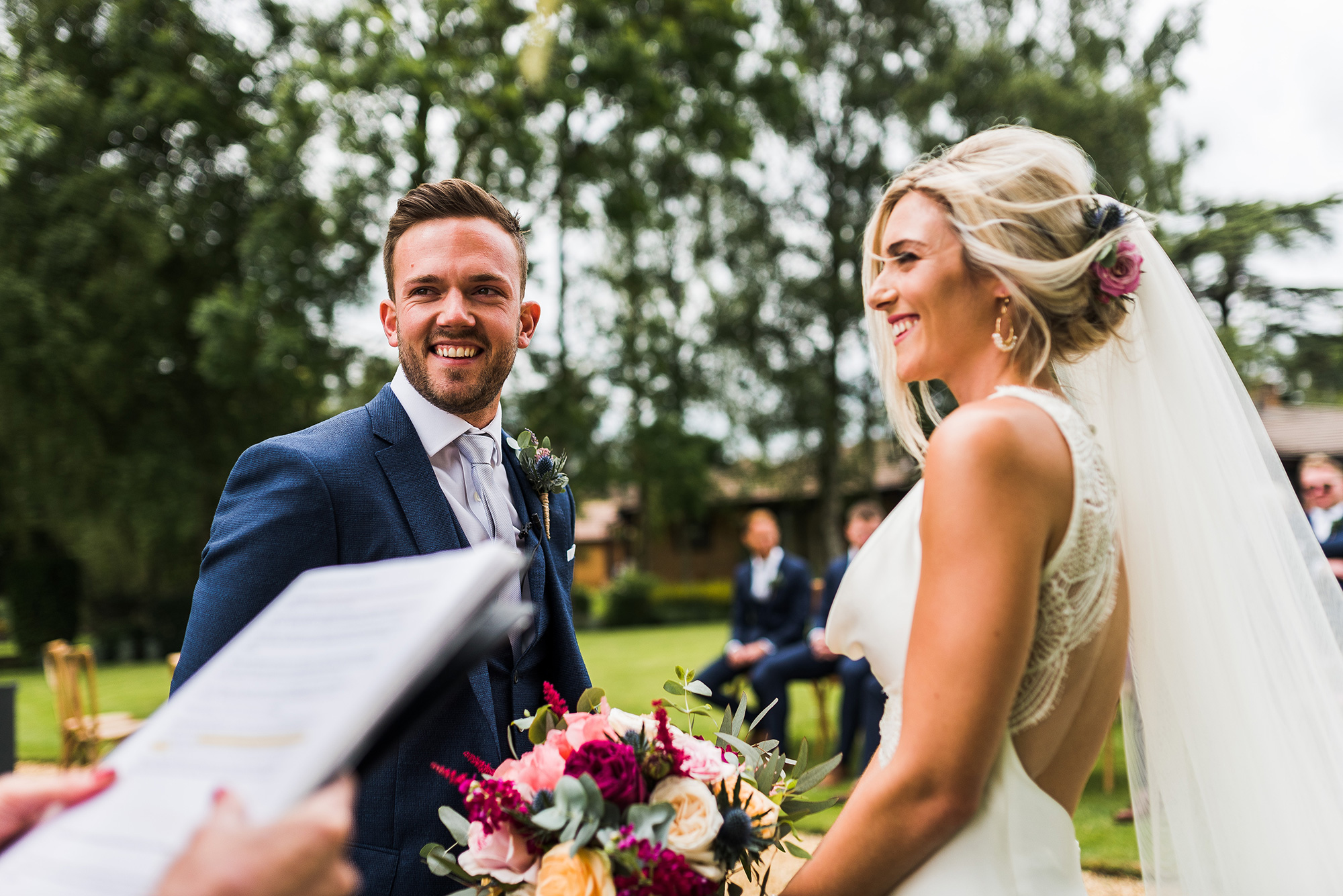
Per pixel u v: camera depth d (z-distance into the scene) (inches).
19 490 689.6
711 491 994.7
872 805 43.7
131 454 639.1
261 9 603.2
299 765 26.6
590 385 784.9
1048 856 46.2
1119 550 52.2
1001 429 43.8
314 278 570.9
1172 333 59.7
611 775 47.5
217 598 58.8
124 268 612.1
